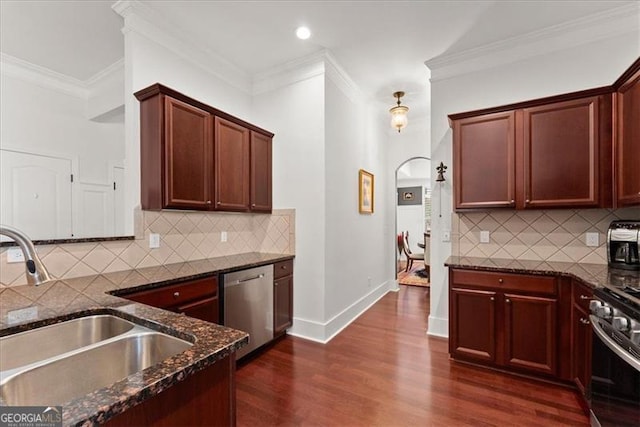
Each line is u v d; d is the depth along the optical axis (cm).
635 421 131
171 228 259
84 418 54
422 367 248
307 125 317
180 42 272
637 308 134
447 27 263
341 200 346
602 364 159
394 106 438
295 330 322
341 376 234
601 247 248
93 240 209
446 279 312
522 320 226
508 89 283
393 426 179
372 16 249
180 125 236
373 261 446
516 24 258
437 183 317
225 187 276
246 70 338
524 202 246
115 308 130
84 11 244
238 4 235
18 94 321
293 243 325
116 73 338
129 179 237
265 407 197
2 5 234
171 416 72
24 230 324
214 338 91
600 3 232
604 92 221
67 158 357
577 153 229
